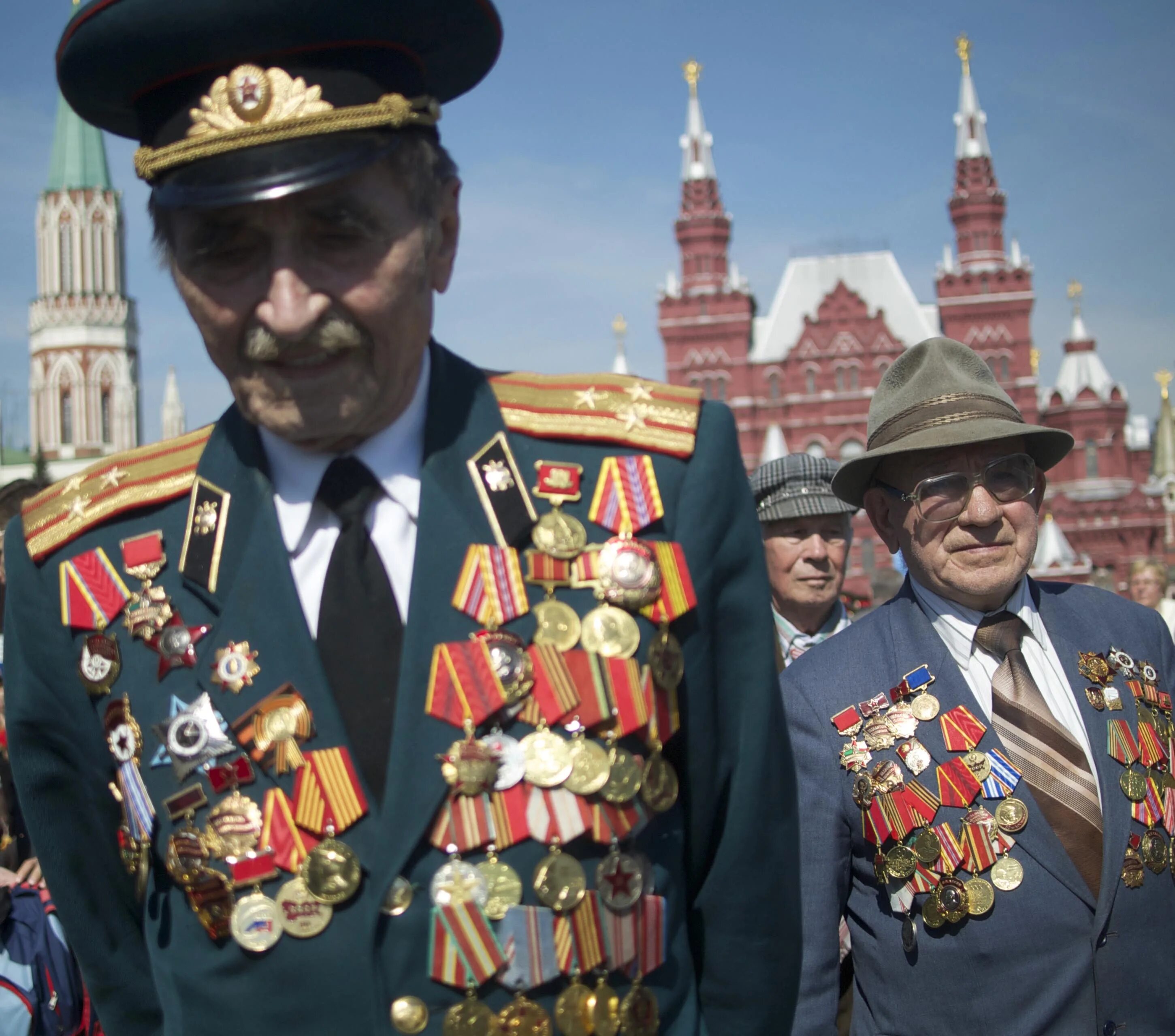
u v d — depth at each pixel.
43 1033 3.66
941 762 2.67
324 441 1.55
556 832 1.45
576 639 1.52
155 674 1.55
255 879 1.45
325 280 1.41
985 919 2.55
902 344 58.59
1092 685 2.73
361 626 1.52
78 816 1.65
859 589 50.59
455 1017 1.41
